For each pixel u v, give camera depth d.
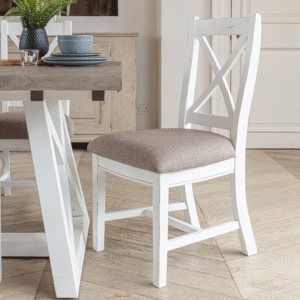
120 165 1.46
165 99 3.75
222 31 1.63
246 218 1.62
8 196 2.40
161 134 1.54
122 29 4.07
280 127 3.78
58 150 1.49
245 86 1.50
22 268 1.54
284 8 3.64
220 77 1.64
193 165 1.36
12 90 1.04
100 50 3.51
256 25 1.49
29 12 1.63
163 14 3.66
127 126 3.61
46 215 1.31
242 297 1.35
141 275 1.49
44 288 1.41
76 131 3.56
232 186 1.59
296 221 2.03
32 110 1.27
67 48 1.49
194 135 1.52
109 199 2.38
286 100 3.74
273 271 1.52
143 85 4.15
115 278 1.47
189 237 1.47
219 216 2.11
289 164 3.23
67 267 1.32
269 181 2.76
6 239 1.62
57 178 1.30
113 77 1.05
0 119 1.88
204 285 1.42
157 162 1.29
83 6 3.99
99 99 1.10
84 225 1.80
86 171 2.99
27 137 1.81
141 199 2.38
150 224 1.99
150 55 4.11
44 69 1.25
